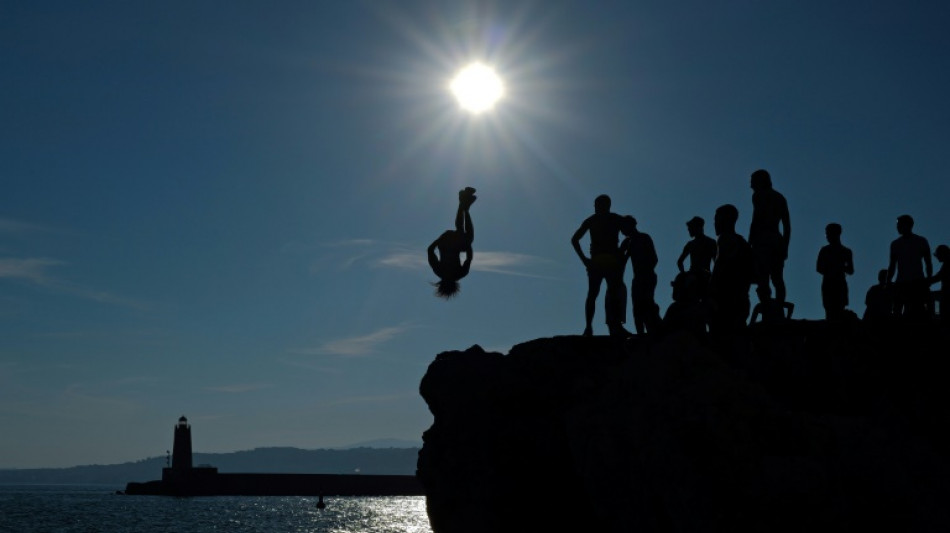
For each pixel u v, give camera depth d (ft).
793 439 33.60
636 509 36.06
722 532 31.50
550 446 45.57
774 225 49.52
